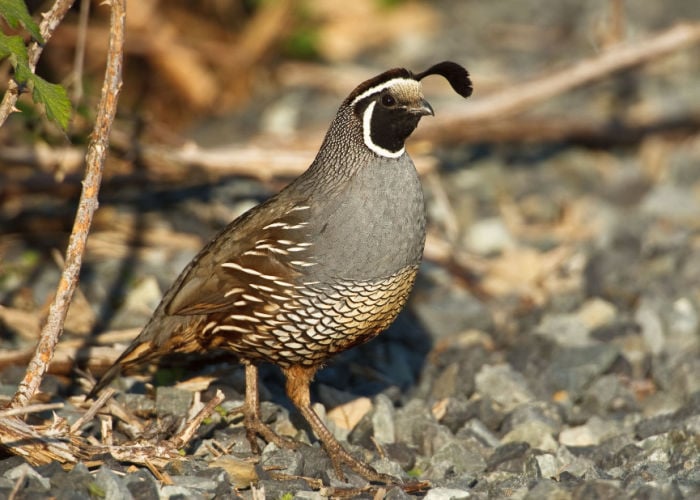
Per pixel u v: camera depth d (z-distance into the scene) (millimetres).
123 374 9359
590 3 22906
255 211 8258
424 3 22609
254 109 17547
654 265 12570
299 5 18828
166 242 12055
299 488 7395
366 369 10016
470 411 9273
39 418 8102
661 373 10016
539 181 15375
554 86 14141
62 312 7414
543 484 6895
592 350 10258
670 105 17328
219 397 7680
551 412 9297
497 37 21266
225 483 7160
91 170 7375
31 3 11680
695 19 21906
